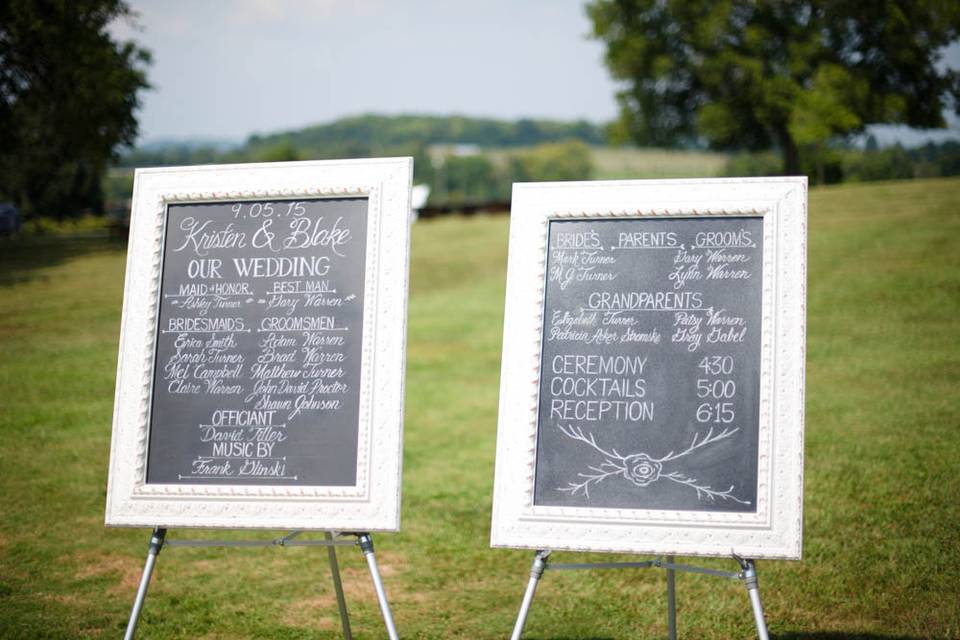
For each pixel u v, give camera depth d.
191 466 3.53
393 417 3.38
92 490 6.94
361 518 3.34
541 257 3.46
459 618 4.68
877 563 4.99
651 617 4.60
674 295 3.41
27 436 8.27
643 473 3.27
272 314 3.61
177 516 3.46
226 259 3.69
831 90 30.45
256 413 3.54
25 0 17.03
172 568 5.51
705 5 33.47
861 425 7.37
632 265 3.46
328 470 3.43
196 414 3.57
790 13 32.62
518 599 4.93
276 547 5.92
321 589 5.16
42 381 10.04
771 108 32.66
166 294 3.70
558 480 3.31
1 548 5.79
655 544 3.18
